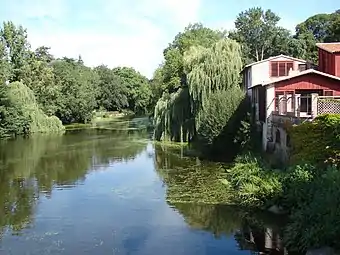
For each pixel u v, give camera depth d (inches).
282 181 930.7
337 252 589.0
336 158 868.6
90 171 1400.1
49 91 3181.6
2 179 1288.1
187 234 776.3
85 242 746.2
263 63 1628.9
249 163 1183.6
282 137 1162.0
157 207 948.6
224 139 1498.5
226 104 1493.6
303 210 710.5
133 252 697.6
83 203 1000.2
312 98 976.3
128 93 4741.6
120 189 1130.0
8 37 3184.1
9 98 2539.4
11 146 2071.9
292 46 3120.1
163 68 2578.7
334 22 2669.8
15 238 770.2
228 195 1013.8
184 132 1926.7
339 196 651.5
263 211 874.1
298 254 649.6
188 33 2596.0
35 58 3393.2
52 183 1226.0
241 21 3533.5
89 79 4207.7
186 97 1894.7
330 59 1498.5
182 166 1418.6
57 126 2864.2
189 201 981.8
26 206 981.8
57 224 845.8
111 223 847.1
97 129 2992.1
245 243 725.9
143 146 1985.7
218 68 1619.1
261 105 1411.2
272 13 3531.0
